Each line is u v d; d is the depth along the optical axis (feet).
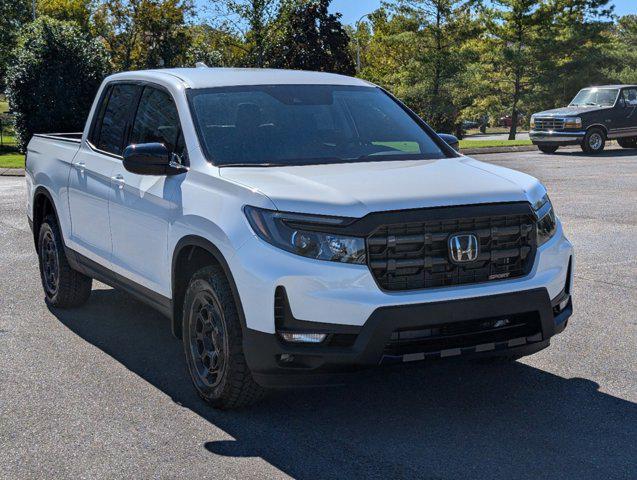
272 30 109.40
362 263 13.82
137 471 13.15
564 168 66.44
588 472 12.94
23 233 36.50
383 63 216.33
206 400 15.84
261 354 14.20
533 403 15.96
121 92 20.88
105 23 201.77
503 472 12.95
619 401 16.05
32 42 107.34
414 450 13.83
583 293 24.56
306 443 14.17
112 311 23.30
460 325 14.37
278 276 13.84
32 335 20.93
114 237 19.36
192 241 15.71
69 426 15.05
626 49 199.82
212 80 18.83
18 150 109.50
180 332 17.16
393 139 18.34
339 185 14.83
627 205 42.80
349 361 13.79
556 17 195.00
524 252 14.84
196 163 16.70
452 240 14.15
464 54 176.14
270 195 14.47
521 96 193.57
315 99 18.79
